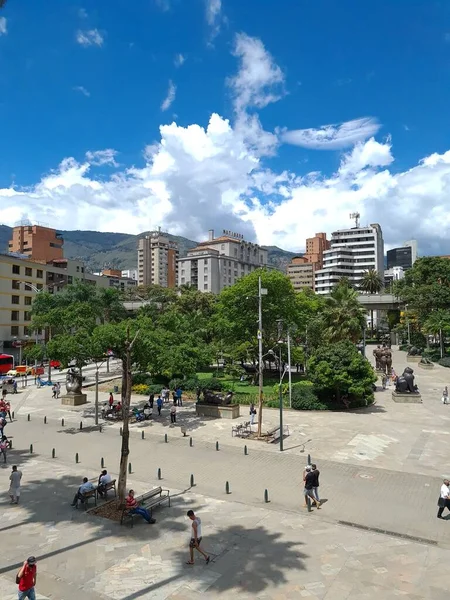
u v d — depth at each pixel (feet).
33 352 122.11
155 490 58.44
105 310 187.32
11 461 78.54
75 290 178.91
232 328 161.79
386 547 46.93
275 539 48.65
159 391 137.80
